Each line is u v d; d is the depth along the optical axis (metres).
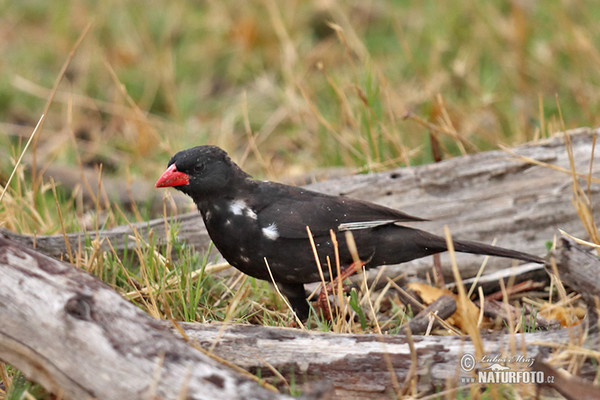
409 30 16.52
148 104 15.56
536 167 10.54
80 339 6.09
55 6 18.09
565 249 6.92
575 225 10.36
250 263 8.80
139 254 9.14
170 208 12.09
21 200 10.73
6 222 10.51
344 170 12.59
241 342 7.06
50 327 6.15
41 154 14.02
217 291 9.74
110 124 15.31
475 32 15.89
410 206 10.55
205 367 5.91
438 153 11.56
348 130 13.75
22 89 15.55
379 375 6.84
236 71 16.33
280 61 16.34
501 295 9.66
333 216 8.62
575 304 9.29
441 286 9.80
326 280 8.80
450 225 10.43
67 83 16.17
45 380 6.26
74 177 12.70
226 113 15.23
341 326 8.15
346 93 14.33
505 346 6.91
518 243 10.35
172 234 9.66
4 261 6.43
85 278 6.39
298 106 14.63
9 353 6.35
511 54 15.48
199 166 8.71
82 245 9.80
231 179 8.77
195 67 16.53
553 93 14.83
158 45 16.91
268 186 8.84
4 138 14.10
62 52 16.81
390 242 8.78
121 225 10.47
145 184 12.67
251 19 16.77
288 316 9.20
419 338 6.96
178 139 14.32
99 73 16.14
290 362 6.96
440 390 6.80
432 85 14.80
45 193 12.40
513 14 15.70
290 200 8.75
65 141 14.40
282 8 17.08
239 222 8.66
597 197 10.33
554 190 10.43
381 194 10.62
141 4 17.67
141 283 9.23
